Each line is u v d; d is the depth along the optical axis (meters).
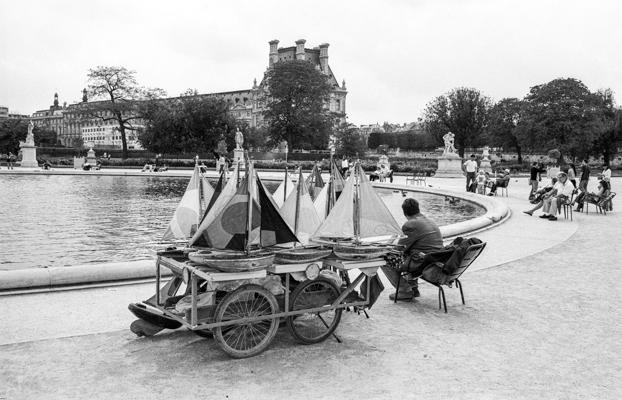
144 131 75.75
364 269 6.13
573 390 4.80
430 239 7.41
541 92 66.50
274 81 82.00
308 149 89.56
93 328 6.17
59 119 190.38
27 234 14.30
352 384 4.84
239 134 58.41
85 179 40.25
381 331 6.32
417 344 5.91
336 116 90.88
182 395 4.54
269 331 5.54
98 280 7.97
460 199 26.73
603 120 70.25
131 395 4.52
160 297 6.06
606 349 5.86
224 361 5.30
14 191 27.84
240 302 5.39
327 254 5.82
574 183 20.88
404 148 128.00
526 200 25.19
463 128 85.06
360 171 6.51
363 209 6.44
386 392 4.68
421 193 31.80
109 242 13.23
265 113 84.50
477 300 7.75
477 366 5.32
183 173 47.28
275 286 5.62
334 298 6.02
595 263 10.42
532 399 4.61
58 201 22.91
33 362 5.18
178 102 76.12
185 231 6.48
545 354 5.68
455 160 50.19
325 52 126.44
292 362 5.32
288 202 6.54
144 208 20.62
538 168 24.56
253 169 5.59
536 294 8.11
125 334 6.00
